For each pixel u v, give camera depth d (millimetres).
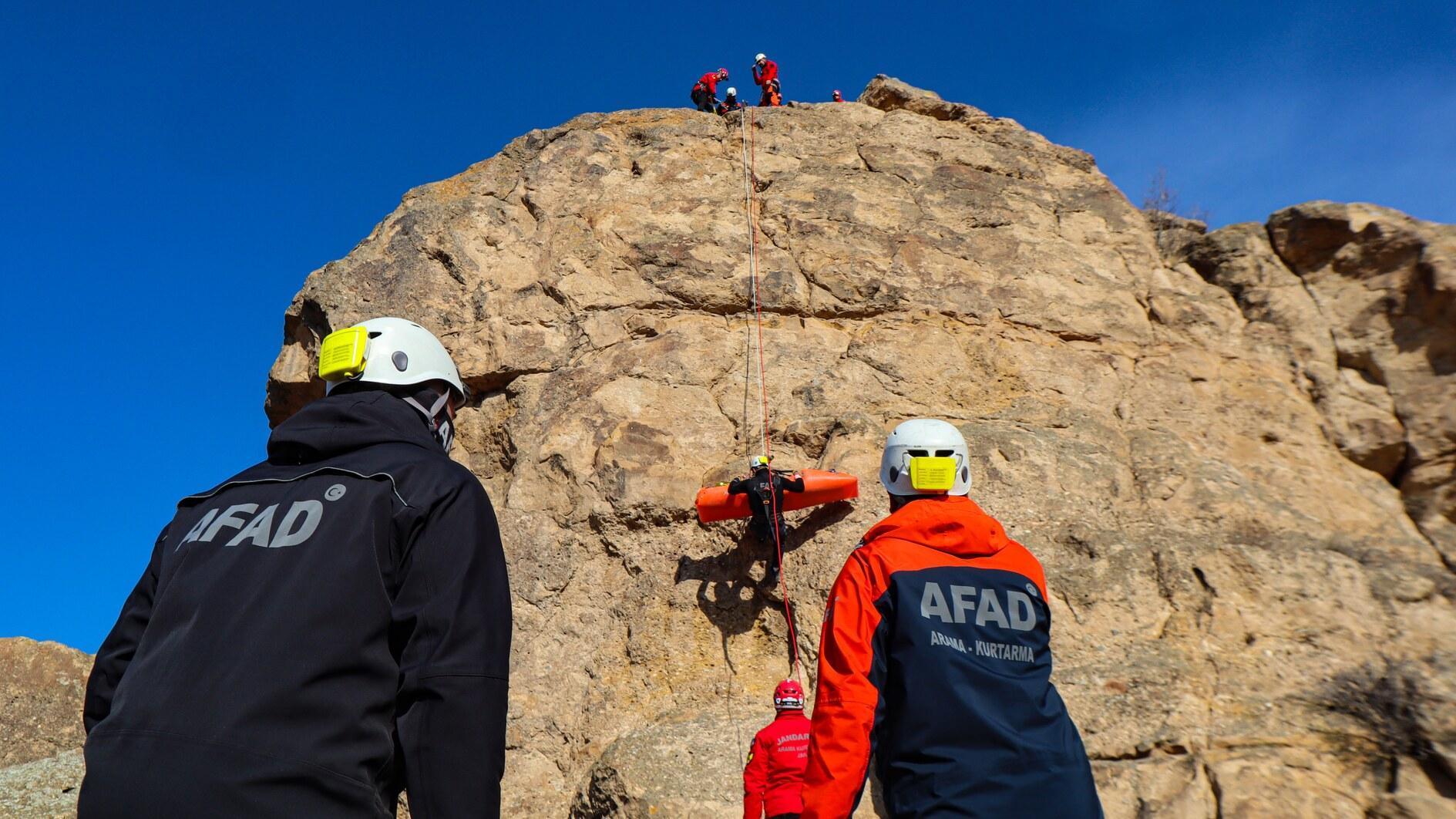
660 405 8406
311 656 2369
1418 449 8188
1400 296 8883
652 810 5762
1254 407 8547
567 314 9195
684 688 6867
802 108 11133
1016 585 3682
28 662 9820
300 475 2709
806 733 5262
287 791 2256
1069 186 10625
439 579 2545
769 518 7000
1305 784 5262
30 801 8109
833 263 9367
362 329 3227
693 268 9320
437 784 2348
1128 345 9062
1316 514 7652
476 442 8891
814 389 8445
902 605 3551
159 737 2275
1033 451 7652
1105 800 5340
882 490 7383
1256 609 6371
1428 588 6574
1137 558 6684
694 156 10531
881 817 5348
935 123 11141
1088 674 5953
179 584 2568
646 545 7633
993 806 3191
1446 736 5238
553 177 10344
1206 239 10102
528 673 7172
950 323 9031
